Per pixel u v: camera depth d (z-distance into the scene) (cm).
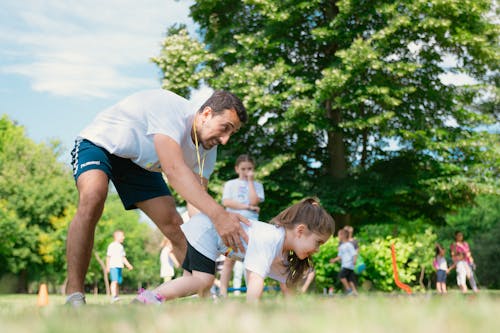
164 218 362
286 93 1493
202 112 315
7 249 2955
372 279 1409
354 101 1440
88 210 307
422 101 1609
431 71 1598
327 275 1400
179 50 1586
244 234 294
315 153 1728
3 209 2892
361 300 191
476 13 1506
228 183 616
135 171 350
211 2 1634
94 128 329
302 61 1669
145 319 107
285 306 153
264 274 294
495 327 93
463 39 1479
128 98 334
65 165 3497
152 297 270
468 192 1605
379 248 1402
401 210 1736
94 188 311
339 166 1638
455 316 108
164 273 962
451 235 3173
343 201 1584
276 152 1641
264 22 1608
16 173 3184
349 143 1756
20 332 94
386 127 1491
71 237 303
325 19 1633
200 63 1645
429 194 1603
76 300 288
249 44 1553
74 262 300
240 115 315
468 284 2758
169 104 310
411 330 91
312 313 120
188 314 121
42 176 3225
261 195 619
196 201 290
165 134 299
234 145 1589
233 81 1521
